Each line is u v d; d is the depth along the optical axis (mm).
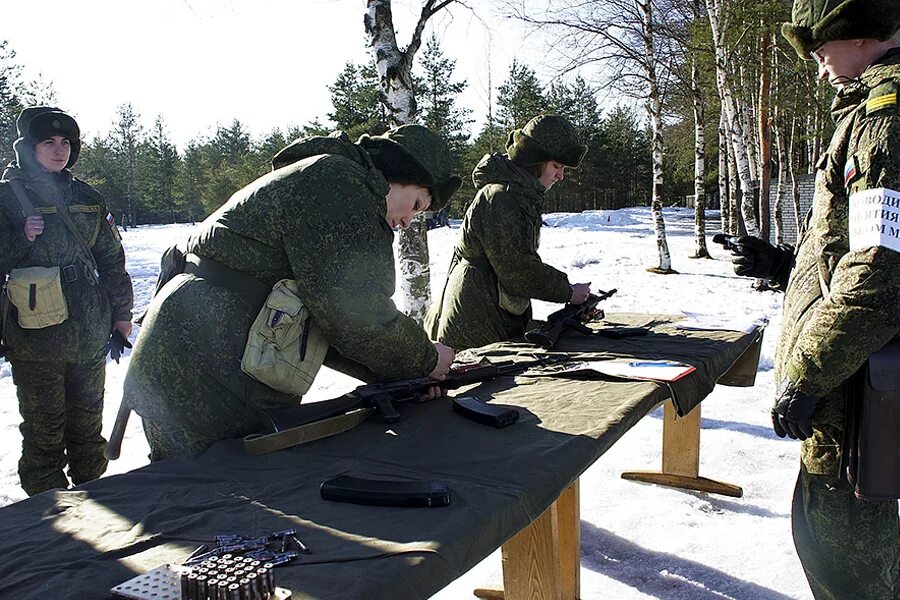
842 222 1767
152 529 1418
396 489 1501
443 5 5730
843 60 1839
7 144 24078
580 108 44000
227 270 2029
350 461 1772
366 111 30734
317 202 1968
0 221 3256
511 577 2295
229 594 1057
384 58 5645
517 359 2805
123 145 57281
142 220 59781
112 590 1155
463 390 2424
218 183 48031
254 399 2010
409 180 2215
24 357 3275
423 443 1881
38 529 1427
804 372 1727
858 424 1739
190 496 1586
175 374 1997
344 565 1229
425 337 2225
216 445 1889
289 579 1186
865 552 1850
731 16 12578
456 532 1355
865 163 1651
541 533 2205
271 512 1481
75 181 3535
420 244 5848
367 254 1998
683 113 21359
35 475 3344
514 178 3213
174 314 2021
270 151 44438
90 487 1646
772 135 20578
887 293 1604
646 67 13078
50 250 3344
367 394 2105
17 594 1172
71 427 3553
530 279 3193
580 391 2322
